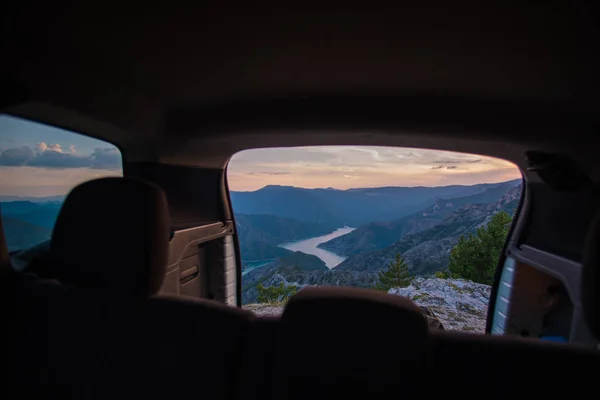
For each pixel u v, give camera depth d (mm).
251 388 1022
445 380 967
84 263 1241
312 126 2469
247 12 1283
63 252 1271
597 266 910
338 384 967
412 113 2246
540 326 2775
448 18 1300
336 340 983
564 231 2424
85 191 1257
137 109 2123
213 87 2018
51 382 1181
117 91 1908
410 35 1441
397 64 1723
